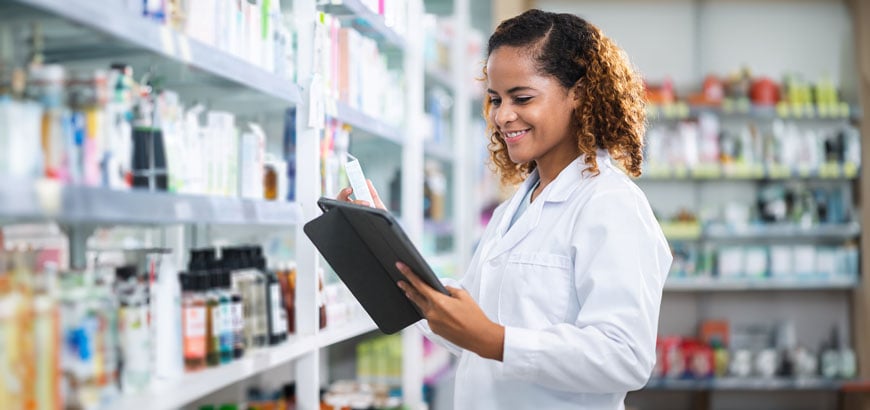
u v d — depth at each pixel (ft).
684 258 18.95
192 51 5.67
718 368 18.70
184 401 5.37
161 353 5.58
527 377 5.50
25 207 4.04
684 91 20.42
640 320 5.53
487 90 6.51
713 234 18.71
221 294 6.16
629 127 6.14
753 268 18.86
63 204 4.31
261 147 7.34
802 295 19.93
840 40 20.16
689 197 20.18
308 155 7.86
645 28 20.49
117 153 5.22
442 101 17.46
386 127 10.41
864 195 18.75
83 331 4.81
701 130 19.04
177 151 5.95
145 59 5.98
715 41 20.44
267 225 10.19
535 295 5.90
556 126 6.01
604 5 20.51
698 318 20.15
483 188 19.16
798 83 19.21
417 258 5.23
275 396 9.33
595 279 5.57
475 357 6.28
